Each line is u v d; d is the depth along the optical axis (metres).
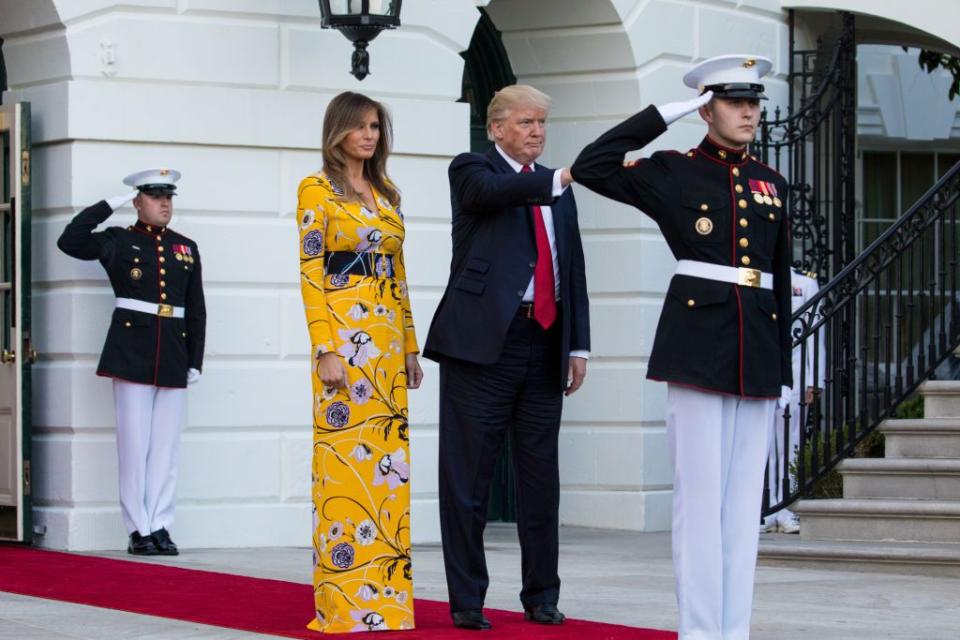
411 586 14.43
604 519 25.02
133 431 20.73
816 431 21.95
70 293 21.39
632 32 24.75
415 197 22.81
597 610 15.66
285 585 17.42
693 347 12.73
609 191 13.02
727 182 12.91
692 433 12.82
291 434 22.17
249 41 21.91
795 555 19.16
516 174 14.10
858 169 34.25
